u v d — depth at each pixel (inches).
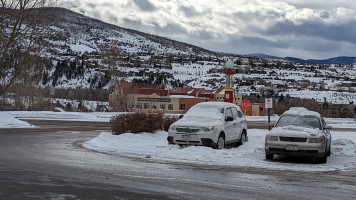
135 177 346.3
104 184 308.8
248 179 357.4
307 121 550.6
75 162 430.9
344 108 3075.8
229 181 343.3
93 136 801.6
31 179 319.9
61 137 761.0
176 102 2539.4
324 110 3110.2
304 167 453.4
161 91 2674.7
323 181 359.9
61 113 1526.8
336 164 487.2
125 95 2063.2
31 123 1167.0
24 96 1862.7
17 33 1288.1
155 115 786.2
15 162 416.8
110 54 2191.2
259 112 2674.7
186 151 533.3
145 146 587.5
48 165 401.4
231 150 581.9
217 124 588.1
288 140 492.7
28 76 1656.0
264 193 296.5
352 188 327.3
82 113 1590.8
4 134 794.2
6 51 1289.4
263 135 803.4
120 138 676.7
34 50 1373.0
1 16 1279.5
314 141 486.0
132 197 266.7
